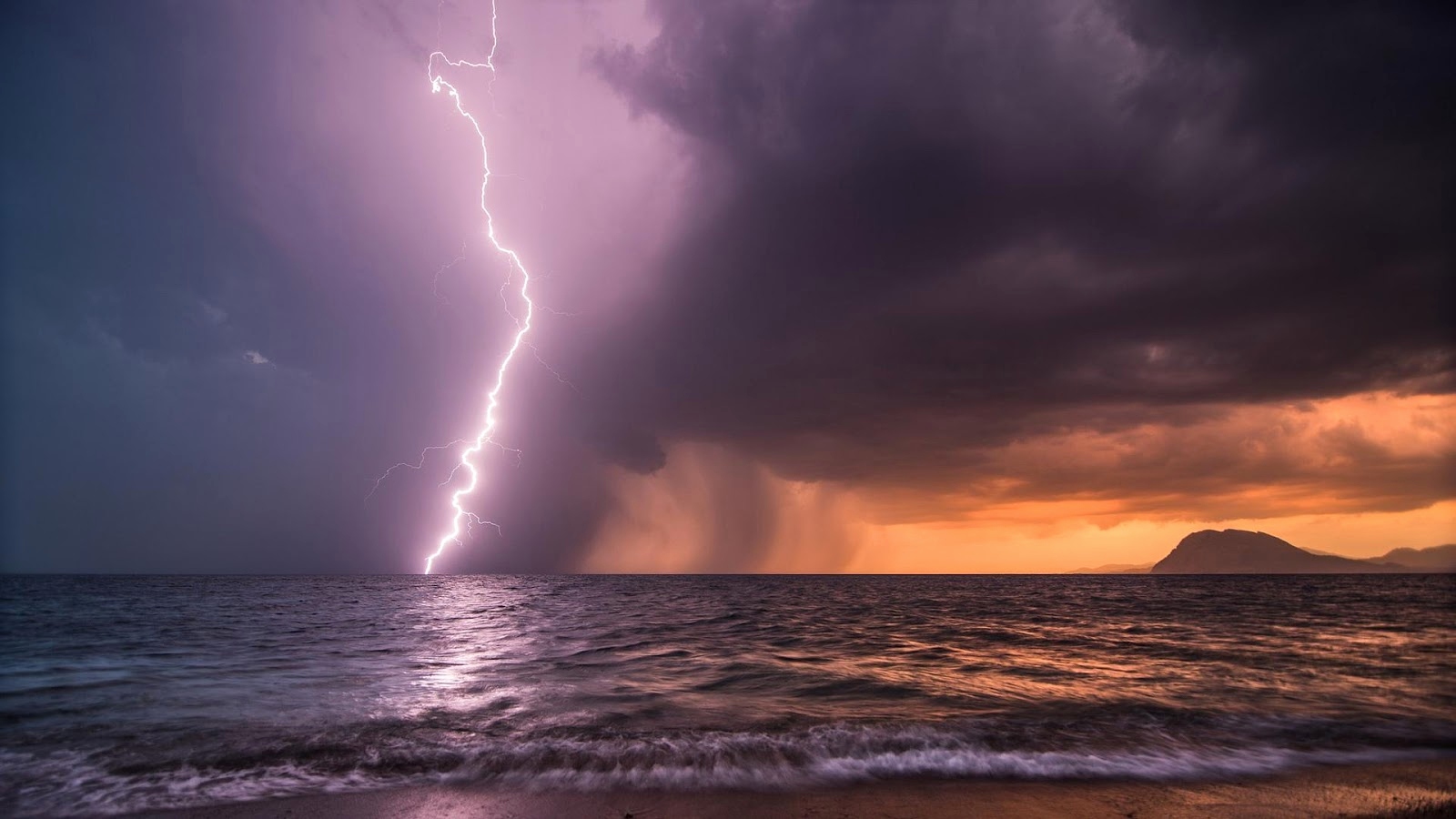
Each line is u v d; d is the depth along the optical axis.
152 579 106.50
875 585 81.75
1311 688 12.43
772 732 9.29
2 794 6.85
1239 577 139.75
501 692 12.21
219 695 11.84
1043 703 11.29
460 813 6.39
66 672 14.47
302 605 40.22
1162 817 6.21
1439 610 34.00
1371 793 6.93
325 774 7.55
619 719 10.16
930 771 7.67
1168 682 13.19
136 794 6.90
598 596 53.12
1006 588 70.81
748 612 33.88
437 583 90.44
